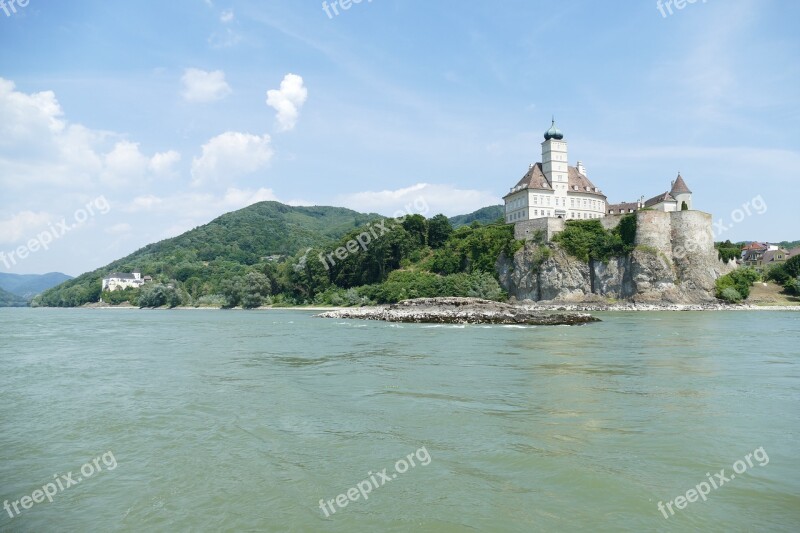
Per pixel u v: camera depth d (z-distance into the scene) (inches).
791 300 4126.5
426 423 690.2
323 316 3619.6
